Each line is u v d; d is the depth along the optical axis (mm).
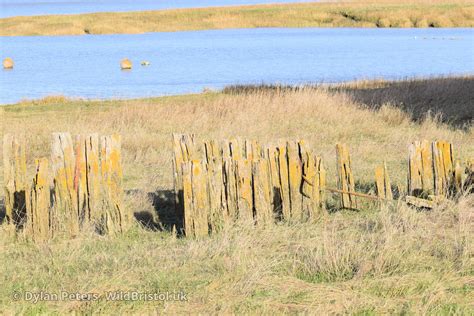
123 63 67375
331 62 71312
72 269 11641
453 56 75312
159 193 17297
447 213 14016
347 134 26172
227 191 14031
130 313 9844
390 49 85375
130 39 109812
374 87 43938
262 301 10062
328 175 19125
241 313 9703
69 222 13953
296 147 14672
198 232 13562
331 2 185000
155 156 22469
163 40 106500
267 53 82625
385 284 10562
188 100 40219
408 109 30234
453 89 35750
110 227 14031
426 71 61375
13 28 125812
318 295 10234
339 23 138000
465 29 123062
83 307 10023
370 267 11141
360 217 14648
